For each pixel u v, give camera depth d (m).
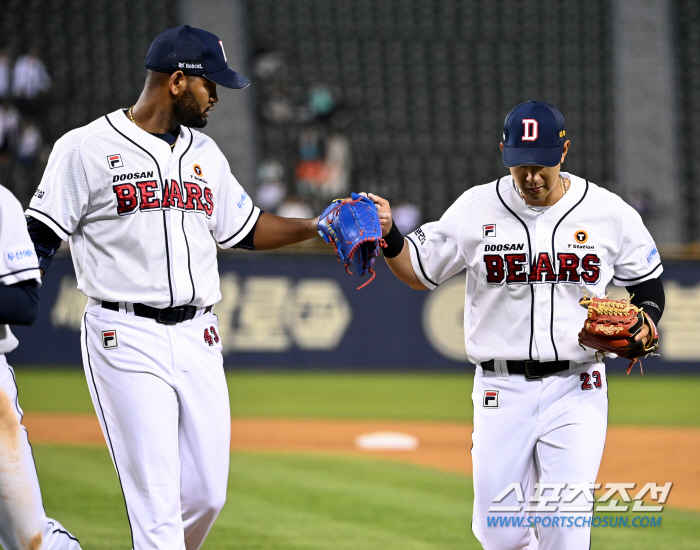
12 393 11.80
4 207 11.37
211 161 13.60
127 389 12.48
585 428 12.66
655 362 43.38
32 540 12.03
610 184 59.50
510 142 12.14
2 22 61.97
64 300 42.59
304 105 61.59
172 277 12.66
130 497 12.53
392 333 43.50
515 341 12.82
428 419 33.78
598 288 12.84
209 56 12.89
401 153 60.00
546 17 65.06
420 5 65.75
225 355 43.38
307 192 57.38
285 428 32.06
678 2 64.38
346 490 23.05
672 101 62.09
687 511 21.16
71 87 60.59
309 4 65.50
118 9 62.94
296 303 43.59
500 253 12.81
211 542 18.20
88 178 12.52
